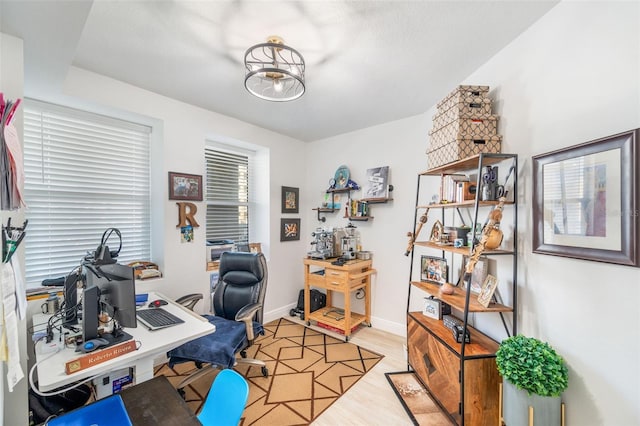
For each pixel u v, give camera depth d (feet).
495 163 6.01
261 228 11.74
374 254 10.75
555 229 4.48
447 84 7.31
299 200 12.78
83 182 7.45
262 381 7.13
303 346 9.06
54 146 6.98
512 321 5.41
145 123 8.30
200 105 8.75
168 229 8.18
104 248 5.47
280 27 5.05
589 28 4.05
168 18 4.79
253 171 12.03
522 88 5.28
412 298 9.64
